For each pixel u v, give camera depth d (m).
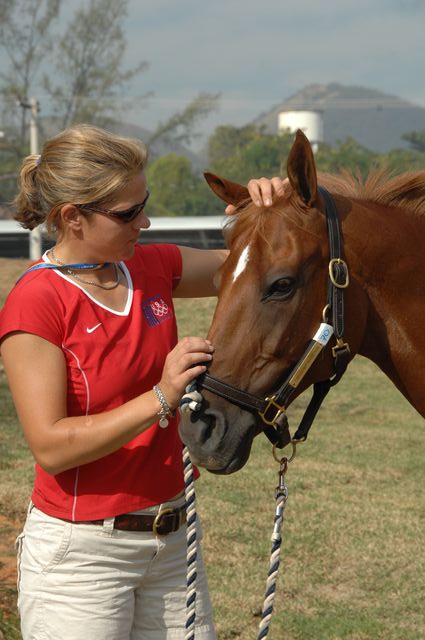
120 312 2.14
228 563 4.74
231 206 2.40
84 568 2.10
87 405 2.08
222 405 2.11
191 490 2.08
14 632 3.68
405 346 2.45
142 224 2.11
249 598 4.28
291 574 4.62
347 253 2.34
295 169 2.20
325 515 5.62
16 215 2.17
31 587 2.12
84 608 2.09
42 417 1.99
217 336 2.13
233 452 2.11
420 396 2.51
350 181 2.63
